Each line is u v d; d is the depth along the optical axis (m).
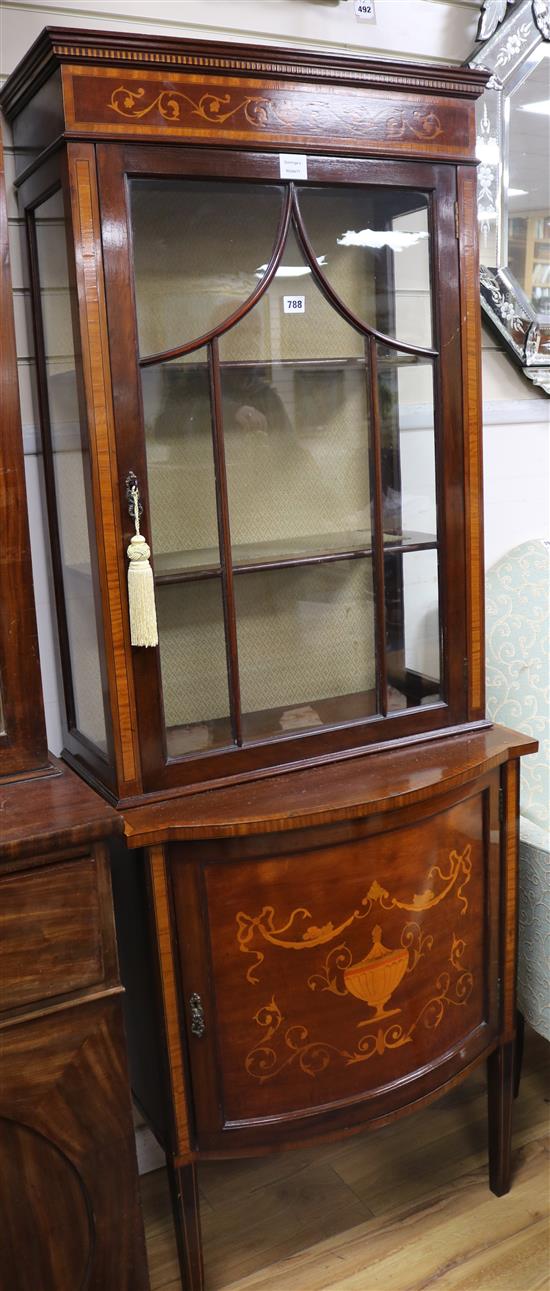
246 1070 1.40
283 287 1.37
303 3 1.70
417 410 1.50
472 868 1.53
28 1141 1.23
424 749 1.54
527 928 1.66
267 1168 1.77
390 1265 1.54
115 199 1.23
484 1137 1.83
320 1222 1.64
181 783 1.39
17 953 1.18
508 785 1.55
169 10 1.58
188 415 1.34
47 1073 1.22
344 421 1.46
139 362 1.28
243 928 1.35
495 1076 1.65
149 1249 1.62
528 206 1.95
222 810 1.33
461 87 1.43
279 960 1.38
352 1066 1.45
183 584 1.37
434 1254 1.56
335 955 1.40
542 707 1.86
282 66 1.29
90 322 1.24
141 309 1.28
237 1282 1.52
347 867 1.38
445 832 1.47
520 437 2.09
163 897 1.31
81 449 1.31
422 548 1.54
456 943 1.53
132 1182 1.30
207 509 1.37
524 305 1.97
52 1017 1.21
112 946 1.24
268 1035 1.40
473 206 1.48
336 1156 1.79
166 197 1.27
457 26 1.87
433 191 1.45
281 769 1.45
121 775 1.35
